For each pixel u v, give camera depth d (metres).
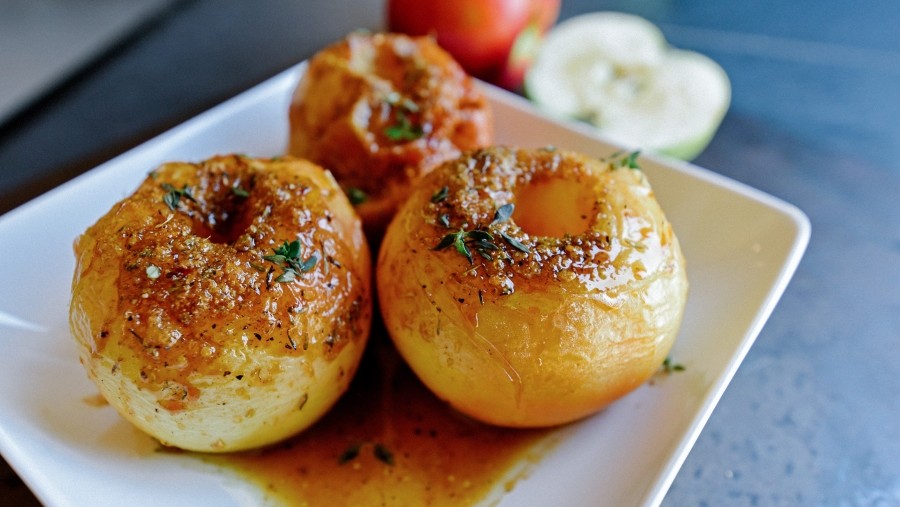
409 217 0.27
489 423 0.28
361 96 0.31
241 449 0.27
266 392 0.25
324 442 0.28
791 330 0.32
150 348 0.24
